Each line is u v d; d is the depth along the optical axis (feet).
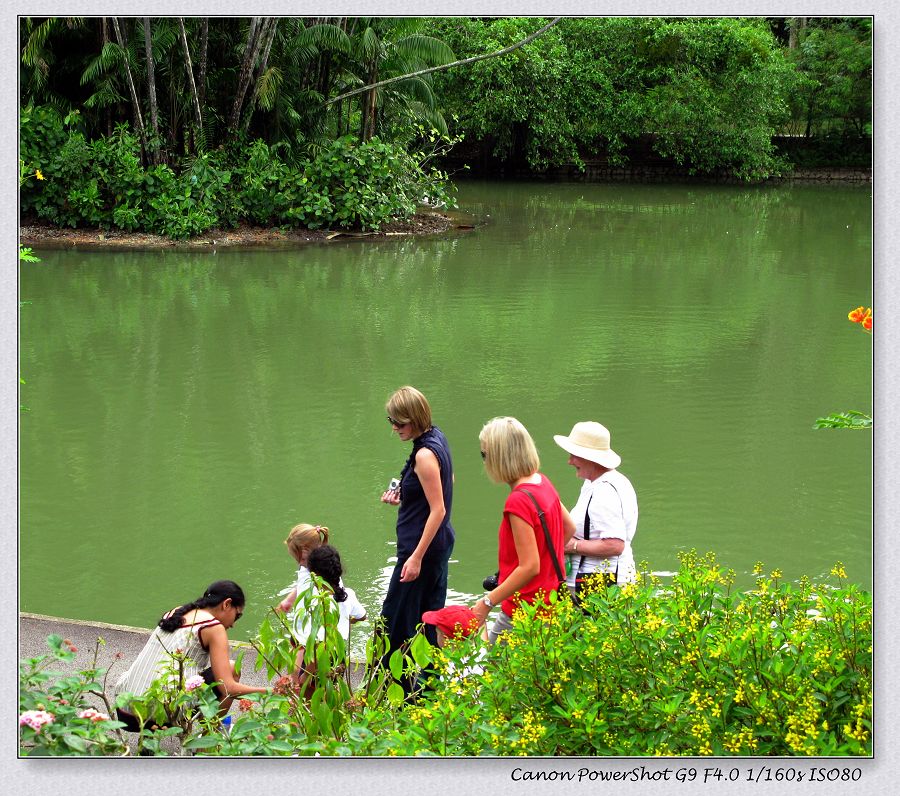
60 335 45.16
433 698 12.55
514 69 122.11
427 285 58.90
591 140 128.36
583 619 11.81
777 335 47.32
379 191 78.13
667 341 45.91
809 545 23.82
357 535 24.29
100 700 15.01
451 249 72.28
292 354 42.63
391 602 15.70
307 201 75.15
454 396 36.63
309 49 77.71
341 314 50.67
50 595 21.18
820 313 52.54
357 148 78.48
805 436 32.27
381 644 13.05
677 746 10.74
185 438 31.76
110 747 11.70
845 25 133.90
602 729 10.72
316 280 59.72
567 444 14.93
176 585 21.75
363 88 78.74
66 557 23.09
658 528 24.66
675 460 29.76
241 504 26.30
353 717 12.24
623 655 11.21
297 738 11.64
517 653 11.22
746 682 10.71
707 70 125.90
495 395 36.81
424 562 15.55
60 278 58.39
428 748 11.21
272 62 78.02
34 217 73.51
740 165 128.67
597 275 63.16
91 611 20.53
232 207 73.92
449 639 13.12
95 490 27.25
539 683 11.17
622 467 29.12
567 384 38.45
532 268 65.21
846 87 127.24
